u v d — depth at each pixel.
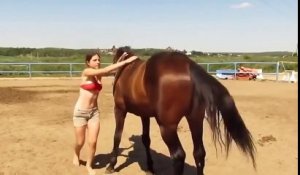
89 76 5.35
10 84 18.50
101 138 7.60
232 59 40.47
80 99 5.46
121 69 5.15
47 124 8.77
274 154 6.40
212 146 6.89
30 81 20.55
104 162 6.09
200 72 4.18
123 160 6.19
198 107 4.17
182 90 4.12
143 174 5.55
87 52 5.39
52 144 7.07
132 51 5.42
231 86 17.62
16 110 10.59
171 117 4.17
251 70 23.95
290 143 7.08
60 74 25.95
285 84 18.73
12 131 8.02
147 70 4.40
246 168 5.73
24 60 41.84
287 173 5.51
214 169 5.69
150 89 4.31
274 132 7.93
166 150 6.75
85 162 6.02
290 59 38.53
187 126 8.59
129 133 8.01
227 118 4.07
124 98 5.03
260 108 10.88
